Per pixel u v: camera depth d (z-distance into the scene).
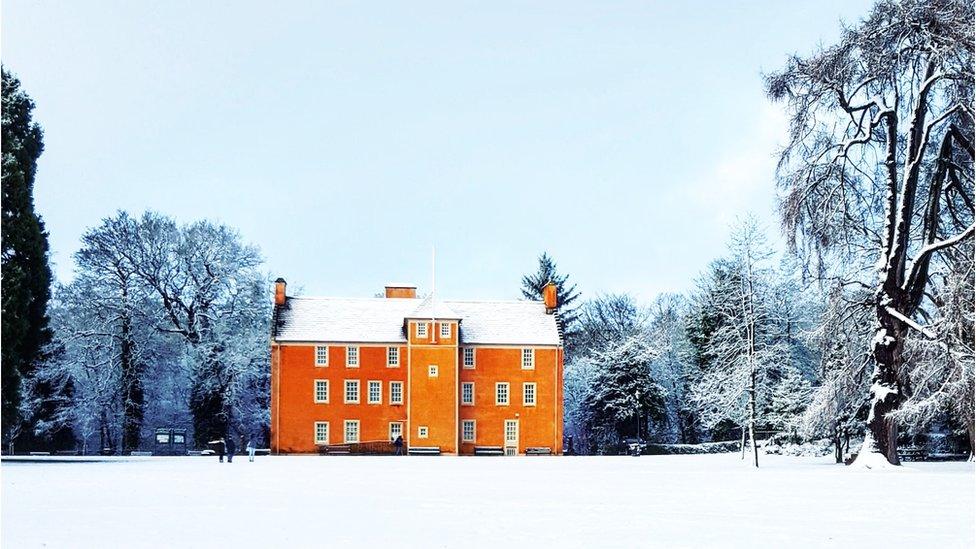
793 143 45.84
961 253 42.75
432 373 76.56
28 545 17.11
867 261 47.69
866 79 43.97
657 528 19.75
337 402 76.31
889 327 44.38
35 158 53.91
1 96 52.38
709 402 59.50
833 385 46.19
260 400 84.75
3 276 49.72
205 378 78.25
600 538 18.14
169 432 76.50
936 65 42.44
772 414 57.69
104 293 77.31
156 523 20.45
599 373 87.06
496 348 78.50
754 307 53.12
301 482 34.84
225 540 17.81
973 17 41.50
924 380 41.72
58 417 77.50
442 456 73.62
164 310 79.25
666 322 108.62
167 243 79.25
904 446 62.22
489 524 20.48
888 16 43.25
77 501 25.62
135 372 78.62
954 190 46.03
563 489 31.02
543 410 78.31
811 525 20.28
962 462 51.53
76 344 78.06
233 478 37.16
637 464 54.59
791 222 45.53
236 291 80.44
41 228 54.03
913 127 43.97
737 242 53.75
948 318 41.22
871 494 28.66
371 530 19.36
